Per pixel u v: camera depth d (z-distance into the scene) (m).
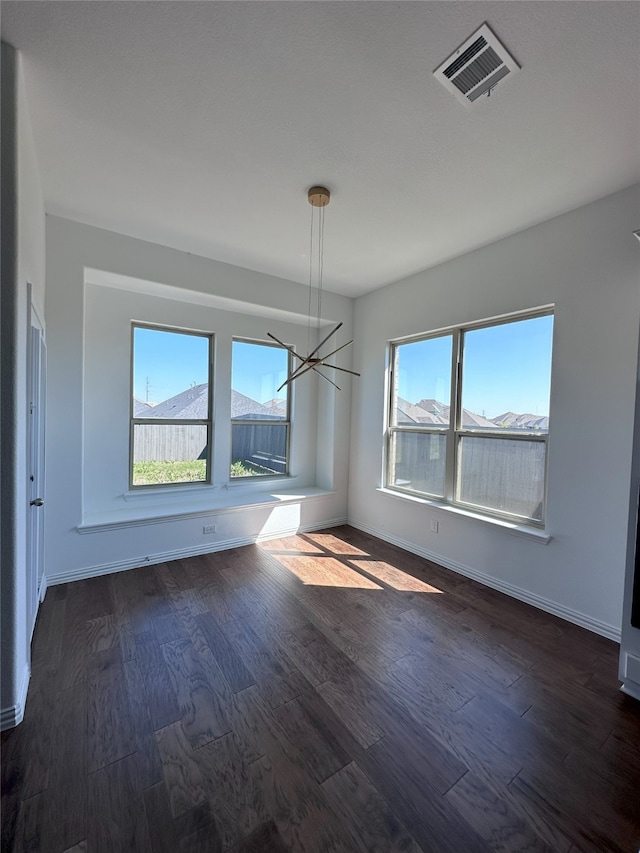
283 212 2.88
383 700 1.93
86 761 1.55
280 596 3.03
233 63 1.65
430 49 1.56
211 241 3.39
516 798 1.44
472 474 3.55
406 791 1.46
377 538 4.48
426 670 2.17
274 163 2.32
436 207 2.75
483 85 1.72
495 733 1.74
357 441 4.88
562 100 1.79
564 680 2.11
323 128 2.02
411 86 1.74
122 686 1.99
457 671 2.17
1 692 1.69
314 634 2.52
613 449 2.52
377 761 1.58
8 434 1.63
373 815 1.37
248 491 4.70
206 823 1.33
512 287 3.12
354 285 4.45
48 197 2.75
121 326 3.77
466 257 3.51
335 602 2.95
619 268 2.49
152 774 1.50
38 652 2.25
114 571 3.40
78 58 1.63
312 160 2.28
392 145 2.14
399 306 4.25
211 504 4.10
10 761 1.54
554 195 2.56
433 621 2.70
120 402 3.80
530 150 2.14
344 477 5.01
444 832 1.31
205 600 2.94
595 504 2.60
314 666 2.19
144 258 3.41
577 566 2.69
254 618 2.70
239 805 1.39
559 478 2.80
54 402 3.06
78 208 2.89
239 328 4.52
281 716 1.82
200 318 4.24
